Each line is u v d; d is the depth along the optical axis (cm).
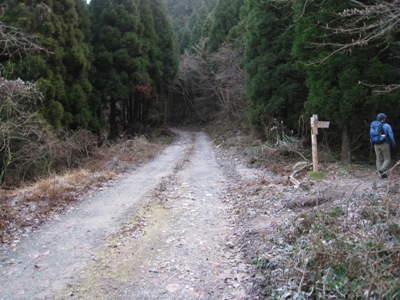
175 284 384
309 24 970
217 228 571
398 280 282
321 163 1037
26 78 1297
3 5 1209
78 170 1177
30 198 744
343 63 943
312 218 477
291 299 313
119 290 371
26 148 1077
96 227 577
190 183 935
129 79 2169
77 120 1603
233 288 375
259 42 1454
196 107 3828
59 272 416
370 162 1051
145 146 1786
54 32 1480
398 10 412
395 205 469
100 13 2117
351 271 318
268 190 758
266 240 469
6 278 404
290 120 1327
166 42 2808
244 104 2030
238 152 1506
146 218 621
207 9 4447
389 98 901
